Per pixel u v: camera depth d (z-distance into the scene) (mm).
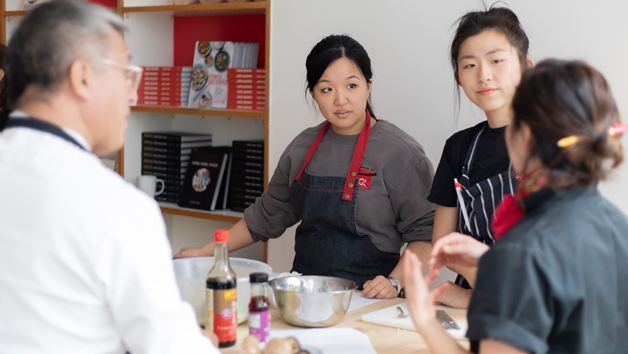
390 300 1740
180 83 3160
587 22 2104
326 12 2650
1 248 930
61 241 909
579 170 903
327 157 2180
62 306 936
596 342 954
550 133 906
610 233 972
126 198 943
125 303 926
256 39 3221
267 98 2816
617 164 917
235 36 3295
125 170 3371
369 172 2096
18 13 3574
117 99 1028
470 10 2307
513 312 884
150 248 944
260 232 2400
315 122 2703
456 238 1251
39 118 993
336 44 2072
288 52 2758
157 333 925
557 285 884
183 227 3576
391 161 2094
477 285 934
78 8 990
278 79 2797
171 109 3133
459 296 1647
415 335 1426
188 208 3170
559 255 900
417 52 2453
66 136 993
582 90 914
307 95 2707
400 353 1310
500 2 2258
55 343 945
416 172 2098
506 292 892
